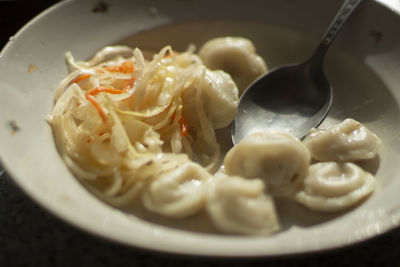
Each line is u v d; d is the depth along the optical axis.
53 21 0.30
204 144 0.29
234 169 0.26
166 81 0.28
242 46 0.31
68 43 0.30
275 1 0.33
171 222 0.24
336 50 0.31
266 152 0.25
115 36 0.31
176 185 0.24
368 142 0.27
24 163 0.23
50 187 0.23
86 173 0.25
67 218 0.21
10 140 0.24
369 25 0.30
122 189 0.25
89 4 0.31
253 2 0.33
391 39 0.30
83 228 0.21
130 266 0.23
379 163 0.26
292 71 0.31
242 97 0.30
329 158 0.27
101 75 0.28
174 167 0.25
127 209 0.24
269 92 0.31
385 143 0.27
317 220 0.24
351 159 0.27
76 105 0.27
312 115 0.30
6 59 0.27
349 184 0.25
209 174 0.26
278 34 0.33
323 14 0.32
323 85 0.31
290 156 0.25
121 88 0.28
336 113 0.30
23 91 0.27
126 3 0.32
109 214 0.22
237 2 0.33
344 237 0.20
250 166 0.25
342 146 0.27
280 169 0.25
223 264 0.23
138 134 0.27
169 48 0.29
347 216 0.22
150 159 0.25
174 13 0.33
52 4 0.36
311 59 0.31
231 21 0.33
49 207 0.21
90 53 0.31
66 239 0.24
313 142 0.27
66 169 0.25
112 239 0.20
